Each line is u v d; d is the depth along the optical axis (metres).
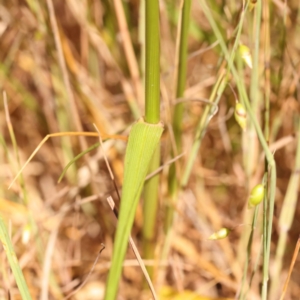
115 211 0.24
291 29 0.32
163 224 0.30
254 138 0.29
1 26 0.33
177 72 0.28
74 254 0.33
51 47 0.32
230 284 0.30
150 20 0.22
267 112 0.25
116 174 0.33
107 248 0.32
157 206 0.28
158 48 0.22
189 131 0.32
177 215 0.30
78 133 0.25
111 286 0.23
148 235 0.28
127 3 0.33
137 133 0.23
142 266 0.24
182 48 0.26
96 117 0.33
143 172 0.23
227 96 0.31
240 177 0.33
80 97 0.33
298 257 0.32
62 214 0.31
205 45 0.33
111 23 0.32
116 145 0.33
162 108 0.31
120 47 0.33
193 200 0.33
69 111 0.33
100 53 0.35
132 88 0.33
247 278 0.31
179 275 0.31
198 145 0.27
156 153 0.26
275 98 0.30
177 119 0.28
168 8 0.31
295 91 0.31
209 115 0.26
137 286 0.32
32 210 0.31
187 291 0.31
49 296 0.30
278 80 0.29
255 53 0.25
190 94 0.32
